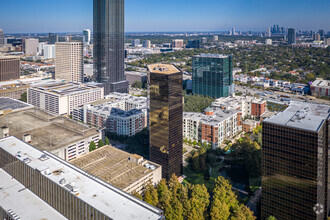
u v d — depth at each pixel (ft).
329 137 561.43
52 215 450.71
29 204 476.54
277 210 543.80
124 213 391.45
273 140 525.75
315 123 514.68
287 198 526.98
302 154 495.82
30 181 509.76
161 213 396.57
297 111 594.65
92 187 449.48
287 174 519.60
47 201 478.18
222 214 557.74
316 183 488.02
